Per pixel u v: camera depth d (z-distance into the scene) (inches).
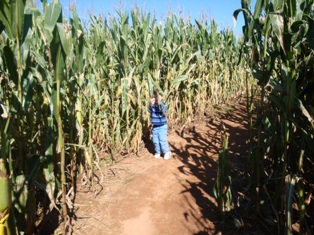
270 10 119.0
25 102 112.9
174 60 283.0
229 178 136.1
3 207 78.5
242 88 484.7
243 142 253.3
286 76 107.3
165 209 155.7
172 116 291.9
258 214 137.4
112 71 222.7
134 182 188.5
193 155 231.3
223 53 392.2
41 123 140.9
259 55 136.3
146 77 239.8
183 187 178.7
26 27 105.7
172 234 134.6
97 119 220.5
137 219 148.3
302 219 105.4
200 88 319.9
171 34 296.4
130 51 228.8
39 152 147.5
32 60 138.3
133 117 230.7
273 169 144.0
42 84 123.3
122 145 233.1
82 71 171.9
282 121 113.9
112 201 166.4
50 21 107.0
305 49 116.4
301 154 108.4
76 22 159.9
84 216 152.4
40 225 137.0
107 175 199.8
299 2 109.8
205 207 154.8
